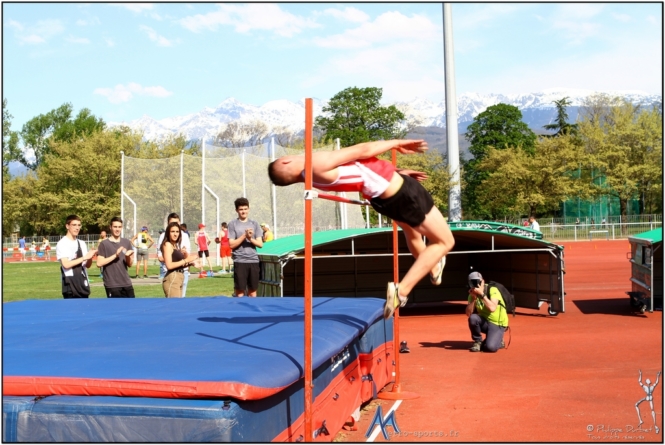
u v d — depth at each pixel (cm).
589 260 2898
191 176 2841
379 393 721
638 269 1412
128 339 534
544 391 727
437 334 1190
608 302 1534
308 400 420
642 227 4584
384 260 1645
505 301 1006
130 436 358
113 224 963
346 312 655
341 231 1459
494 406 670
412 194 473
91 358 446
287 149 2780
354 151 466
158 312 718
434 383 788
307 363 421
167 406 357
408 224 482
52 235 5550
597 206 5581
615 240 4391
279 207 2727
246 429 365
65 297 919
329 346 497
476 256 1658
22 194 5350
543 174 4866
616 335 1089
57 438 367
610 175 5284
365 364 662
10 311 760
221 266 2806
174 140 5847
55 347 502
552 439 557
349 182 466
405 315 1488
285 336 520
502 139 7044
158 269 2881
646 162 5288
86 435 365
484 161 5244
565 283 2019
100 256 959
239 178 2781
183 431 353
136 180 2784
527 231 1339
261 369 395
